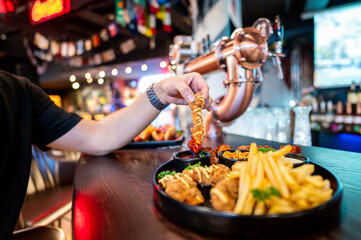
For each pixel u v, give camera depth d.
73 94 5.93
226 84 0.68
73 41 2.89
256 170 0.26
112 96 5.16
